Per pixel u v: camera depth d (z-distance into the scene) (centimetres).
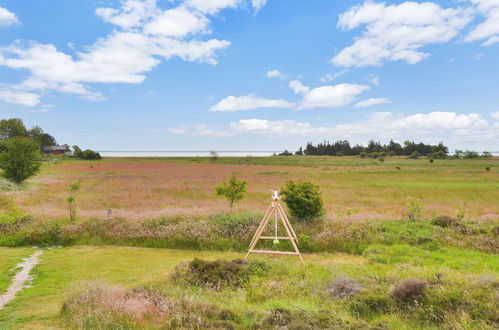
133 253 1759
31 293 1160
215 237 1892
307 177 5953
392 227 1892
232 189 2486
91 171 7388
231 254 1733
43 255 1722
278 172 7162
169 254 1742
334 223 1981
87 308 926
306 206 2044
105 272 1423
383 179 5541
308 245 1777
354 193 3859
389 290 1000
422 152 19538
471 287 972
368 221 2006
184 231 1928
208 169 8256
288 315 849
